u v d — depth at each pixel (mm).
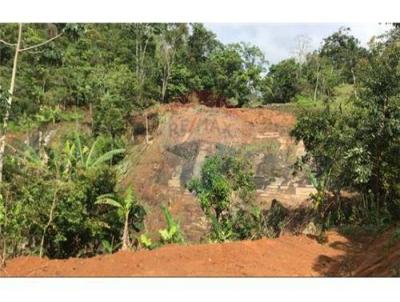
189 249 8875
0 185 11000
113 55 34531
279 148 26484
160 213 22078
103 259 8742
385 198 12867
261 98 38000
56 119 29969
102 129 29234
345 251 10141
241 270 8078
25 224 10680
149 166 27484
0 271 8578
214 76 36344
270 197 22766
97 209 12547
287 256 9148
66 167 12758
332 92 31094
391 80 11789
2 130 12664
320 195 13945
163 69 35594
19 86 28250
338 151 13344
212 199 13633
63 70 31406
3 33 28109
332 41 36438
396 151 11898
